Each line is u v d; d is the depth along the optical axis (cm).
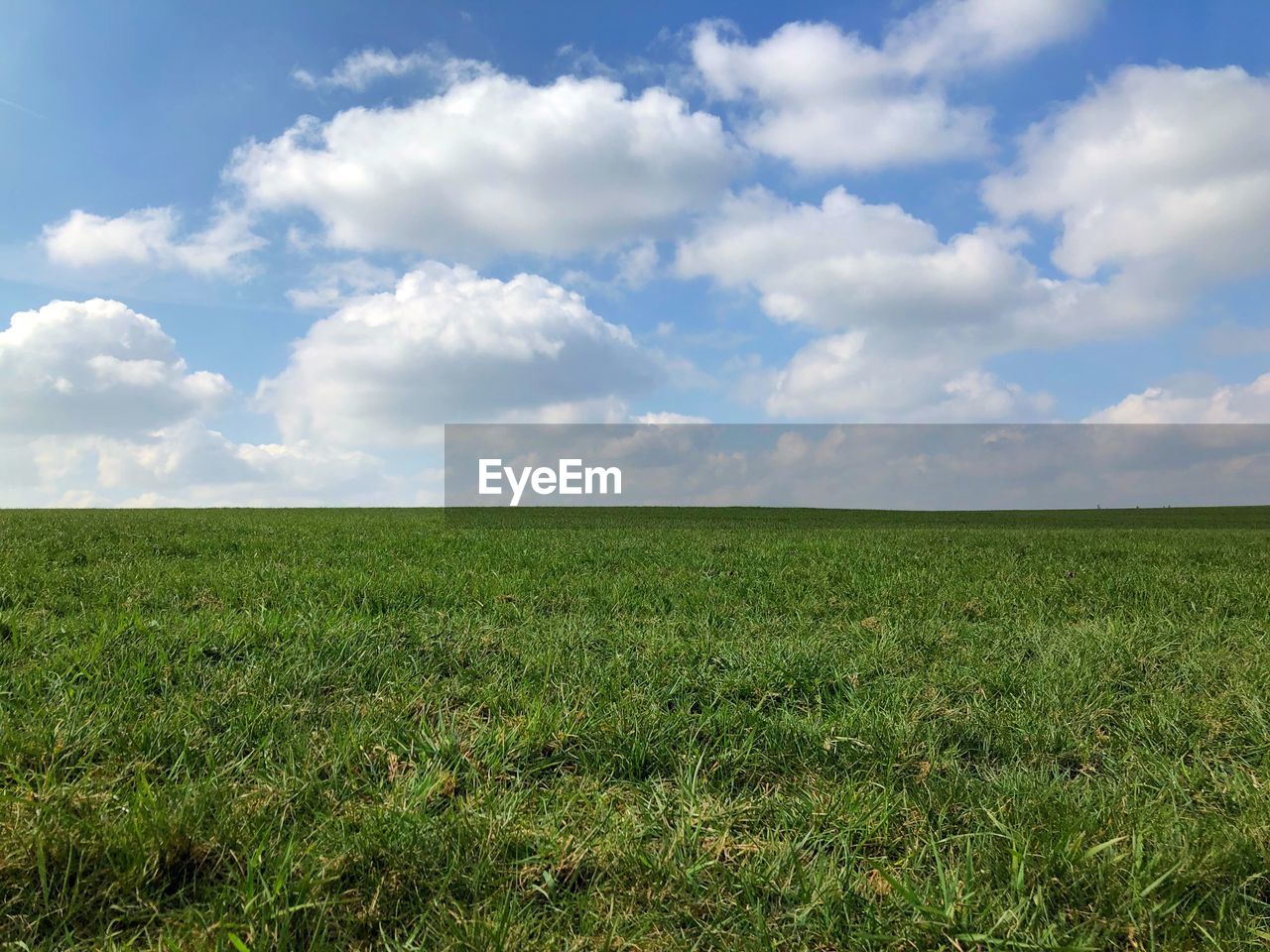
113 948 210
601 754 344
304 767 318
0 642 489
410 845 256
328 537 1310
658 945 221
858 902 239
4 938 214
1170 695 443
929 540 1451
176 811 264
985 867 255
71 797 277
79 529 1366
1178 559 1104
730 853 269
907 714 409
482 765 332
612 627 605
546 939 221
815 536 1574
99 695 392
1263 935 222
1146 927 225
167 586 700
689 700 426
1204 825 281
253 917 217
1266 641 573
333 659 469
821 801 305
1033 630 615
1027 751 374
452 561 989
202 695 394
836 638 581
